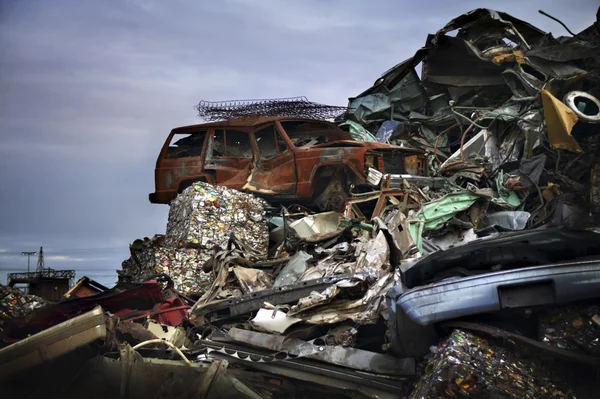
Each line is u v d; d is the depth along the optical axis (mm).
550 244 6152
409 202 11984
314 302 7383
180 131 14602
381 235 8609
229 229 12273
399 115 19172
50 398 6379
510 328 5840
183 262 11875
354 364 6641
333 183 13531
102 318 6340
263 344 7316
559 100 14250
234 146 14562
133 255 12344
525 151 14891
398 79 19234
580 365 5609
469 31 18484
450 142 18547
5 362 6223
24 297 8453
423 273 6395
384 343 7027
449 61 18375
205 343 7711
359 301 7359
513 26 18062
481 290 5777
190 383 6273
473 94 18438
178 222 12555
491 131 16078
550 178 13734
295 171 13445
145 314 8594
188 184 14211
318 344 7160
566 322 5672
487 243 6199
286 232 12070
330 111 15523
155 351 7562
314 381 6766
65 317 8188
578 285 5625
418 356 6297
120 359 6363
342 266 8648
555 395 5363
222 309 8703
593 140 13461
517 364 5492
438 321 5852
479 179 14312
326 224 12211
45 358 6227
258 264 9867
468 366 5391
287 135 13812
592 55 16234
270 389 6996
